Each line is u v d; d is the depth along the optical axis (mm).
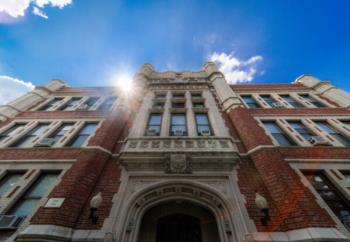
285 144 10375
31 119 12758
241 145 9805
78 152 9641
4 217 6785
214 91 15344
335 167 8570
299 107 13891
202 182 7977
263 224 6359
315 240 5453
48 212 6414
